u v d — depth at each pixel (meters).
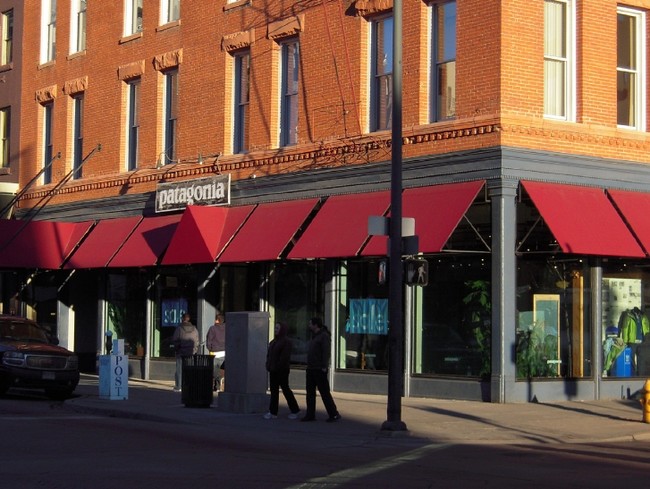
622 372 24.97
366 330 26.36
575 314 24.30
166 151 33.72
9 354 25.09
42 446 16.34
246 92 30.86
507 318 23.02
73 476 13.14
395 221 18.84
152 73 34.09
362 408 22.58
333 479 13.05
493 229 23.22
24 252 35.41
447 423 19.78
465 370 24.05
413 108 25.31
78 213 36.94
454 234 24.48
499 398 22.97
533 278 23.80
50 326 38.41
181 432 18.83
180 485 12.44
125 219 34.50
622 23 25.77
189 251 29.64
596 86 24.67
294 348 28.53
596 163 24.34
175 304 32.53
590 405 22.95
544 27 24.23
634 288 25.33
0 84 41.66
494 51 23.52
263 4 29.97
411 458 15.48
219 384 27.25
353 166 26.53
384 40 26.61
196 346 27.73
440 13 25.20
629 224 24.06
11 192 40.25
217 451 16.00
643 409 20.23
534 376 23.64
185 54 32.75
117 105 35.56
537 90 23.80
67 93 37.97
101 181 35.75
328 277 27.28
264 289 29.48
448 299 24.50
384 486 12.49
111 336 35.00
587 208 23.61
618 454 16.31
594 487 12.63
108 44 36.22
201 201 30.95
